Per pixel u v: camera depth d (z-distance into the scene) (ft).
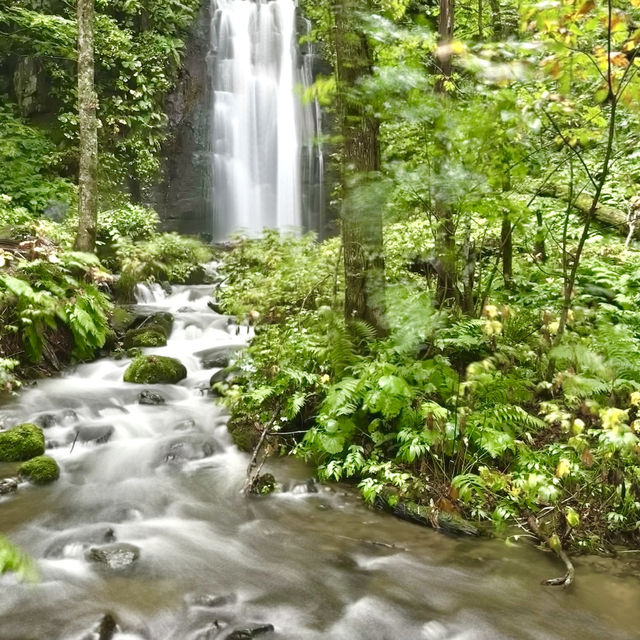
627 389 16.66
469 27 34.24
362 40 17.67
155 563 13.41
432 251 21.39
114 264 38.93
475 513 15.49
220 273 37.22
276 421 19.79
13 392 22.89
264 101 64.75
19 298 25.07
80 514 15.52
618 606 12.21
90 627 10.89
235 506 16.49
